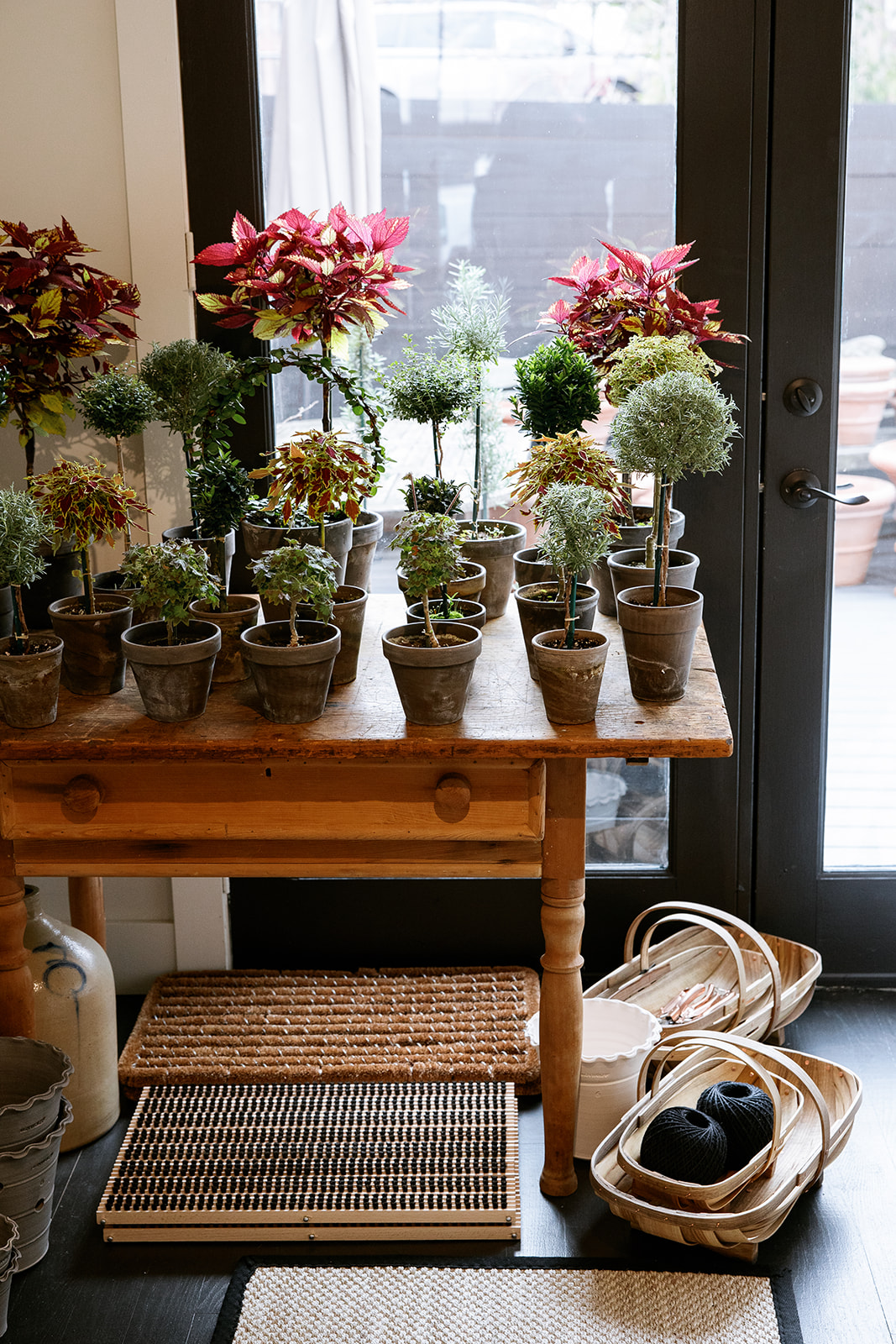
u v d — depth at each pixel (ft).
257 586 5.94
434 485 7.45
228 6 7.54
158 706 6.01
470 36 7.73
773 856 8.75
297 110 7.82
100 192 7.74
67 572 7.19
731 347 7.98
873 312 8.06
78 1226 6.75
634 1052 6.91
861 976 8.80
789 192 7.75
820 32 7.52
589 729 5.89
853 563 8.44
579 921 6.41
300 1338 5.96
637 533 7.20
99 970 7.29
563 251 8.09
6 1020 6.60
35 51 7.54
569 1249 6.52
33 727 6.01
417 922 8.80
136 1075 7.60
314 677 5.90
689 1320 6.01
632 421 5.94
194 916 8.63
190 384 7.08
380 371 8.16
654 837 8.84
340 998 8.37
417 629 6.08
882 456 8.26
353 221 7.07
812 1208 6.78
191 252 7.84
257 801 6.15
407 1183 6.72
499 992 8.40
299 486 6.04
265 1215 6.57
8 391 6.99
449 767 6.05
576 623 6.28
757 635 8.46
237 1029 8.01
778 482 8.18
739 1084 6.83
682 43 7.59
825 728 8.64
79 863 6.36
